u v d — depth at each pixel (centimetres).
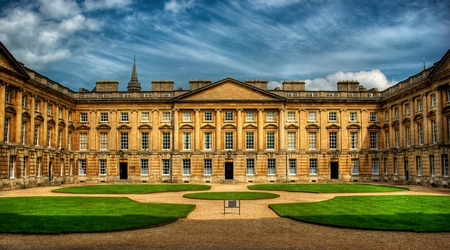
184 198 3181
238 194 3506
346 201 2870
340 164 5988
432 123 4616
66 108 5728
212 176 5919
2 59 4081
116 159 5988
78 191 3816
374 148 6038
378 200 2923
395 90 5566
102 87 6303
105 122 6047
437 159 4444
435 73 4419
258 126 5966
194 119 5997
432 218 2075
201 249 1461
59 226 1823
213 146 5981
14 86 4322
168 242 1569
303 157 5978
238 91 6012
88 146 6016
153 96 6081
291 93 6059
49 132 5231
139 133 6041
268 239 1630
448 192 3688
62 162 5559
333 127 6022
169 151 5984
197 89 5981
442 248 1486
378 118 6041
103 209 2422
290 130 6006
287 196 3341
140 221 1966
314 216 2150
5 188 4078
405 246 1516
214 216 2227
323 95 6084
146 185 4888
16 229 1752
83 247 1487
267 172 5934
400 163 5356
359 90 6531
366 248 1486
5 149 4106
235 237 1664
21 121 4441
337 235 1705
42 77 5006
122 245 1517
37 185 4747
